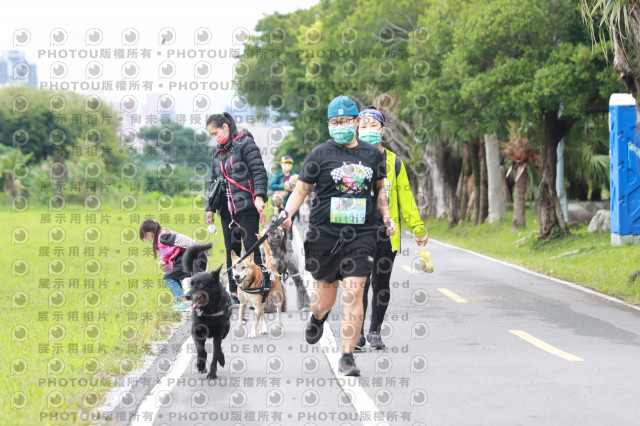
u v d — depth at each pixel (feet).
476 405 22.53
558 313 41.68
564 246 94.79
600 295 49.78
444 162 162.30
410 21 139.44
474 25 89.20
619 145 78.74
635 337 34.09
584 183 147.43
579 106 85.15
